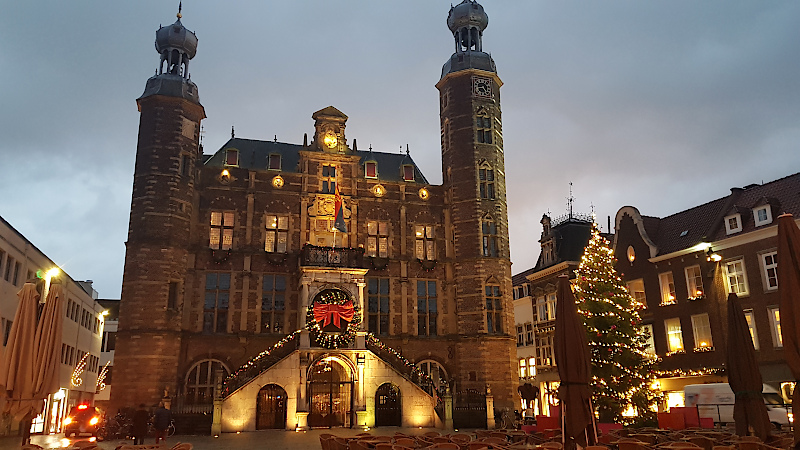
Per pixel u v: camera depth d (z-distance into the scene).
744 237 34.22
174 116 37.78
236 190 39.38
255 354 36.84
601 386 29.95
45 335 16.78
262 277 38.34
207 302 37.06
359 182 41.94
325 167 41.47
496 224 42.19
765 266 33.12
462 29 47.06
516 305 57.72
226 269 37.81
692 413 24.95
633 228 41.97
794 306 11.45
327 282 37.31
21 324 16.52
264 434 31.00
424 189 43.16
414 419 35.22
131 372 33.44
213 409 31.75
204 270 37.44
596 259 32.34
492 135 43.81
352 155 41.66
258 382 33.28
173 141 37.31
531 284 54.75
